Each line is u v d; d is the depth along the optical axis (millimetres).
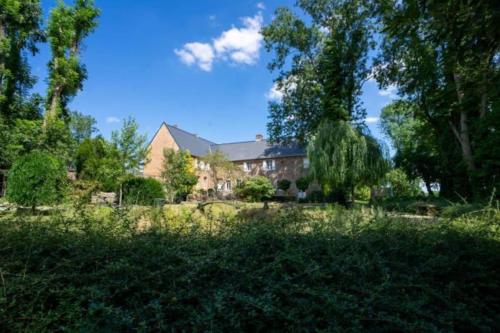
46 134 17031
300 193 28188
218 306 1496
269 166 31391
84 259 1789
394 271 2035
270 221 2477
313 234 2299
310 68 18547
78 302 1580
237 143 35281
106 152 15305
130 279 1724
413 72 12445
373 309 1742
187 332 1561
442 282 2137
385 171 13594
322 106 17156
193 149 31281
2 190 14703
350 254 2062
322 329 1626
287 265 1899
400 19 3312
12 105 18672
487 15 2793
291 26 18562
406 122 28328
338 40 17156
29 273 1735
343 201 13859
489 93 4656
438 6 2936
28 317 1550
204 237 2170
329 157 13547
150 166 29438
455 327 1883
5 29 17844
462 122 12391
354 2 16078
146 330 1486
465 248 2383
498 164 10141
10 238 1848
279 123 20484
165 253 1828
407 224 2717
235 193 26453
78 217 2273
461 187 13430
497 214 2979
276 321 1623
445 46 3572
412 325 1604
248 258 1921
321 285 1793
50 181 7762
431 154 17078
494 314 2021
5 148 15320
